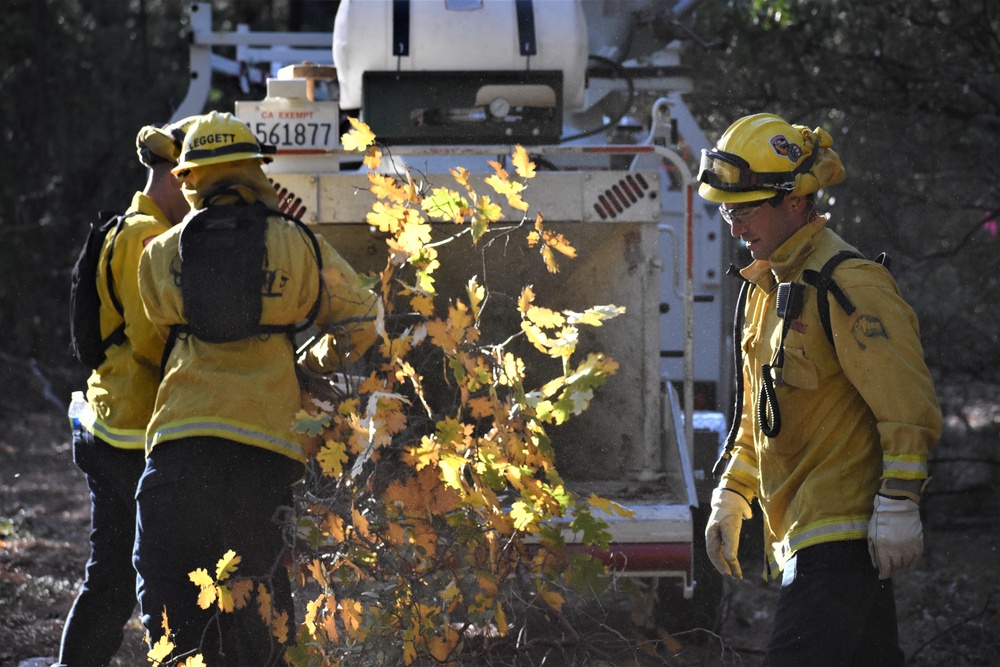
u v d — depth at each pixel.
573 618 7.00
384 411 6.13
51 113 29.19
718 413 11.90
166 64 32.31
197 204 6.53
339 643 6.21
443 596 6.29
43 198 28.30
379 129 9.05
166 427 6.21
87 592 7.09
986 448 17.00
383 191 6.55
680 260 12.05
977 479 16.27
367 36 9.01
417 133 9.07
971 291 19.12
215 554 6.23
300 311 6.38
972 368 18.28
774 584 11.26
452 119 9.09
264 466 6.25
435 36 8.99
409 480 6.23
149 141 7.21
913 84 16.84
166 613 6.21
